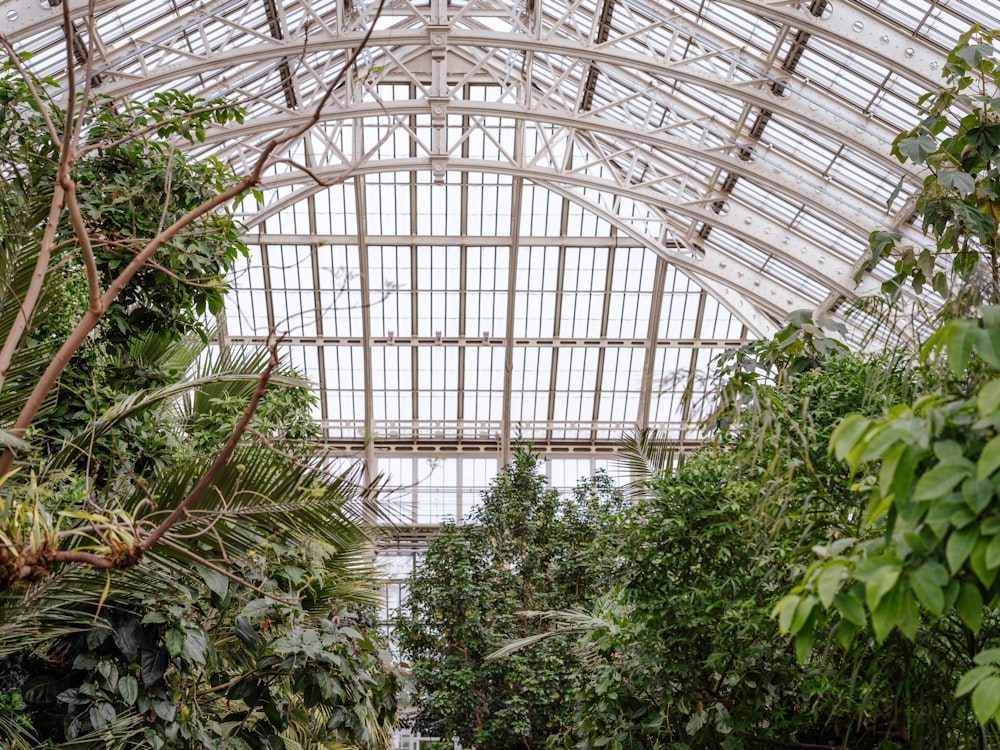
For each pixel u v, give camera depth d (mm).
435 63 19375
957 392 4035
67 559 3170
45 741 4863
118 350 7277
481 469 29234
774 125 18312
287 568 5492
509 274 25875
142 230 6727
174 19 16766
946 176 5188
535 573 17641
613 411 28875
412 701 16250
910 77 14375
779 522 5062
